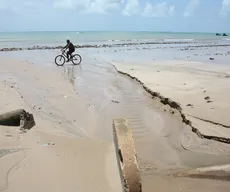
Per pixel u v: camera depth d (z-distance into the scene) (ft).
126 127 15.57
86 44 158.10
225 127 23.12
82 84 43.75
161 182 16.17
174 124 25.67
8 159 16.38
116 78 49.96
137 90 39.99
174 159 19.06
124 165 12.23
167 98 32.19
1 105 26.43
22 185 13.89
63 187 13.94
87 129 24.52
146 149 20.67
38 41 190.60
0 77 45.55
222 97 31.76
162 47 135.23
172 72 52.75
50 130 22.74
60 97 34.14
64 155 17.74
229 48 126.72
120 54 96.48
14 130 21.08
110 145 19.97
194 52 104.22
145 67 60.95
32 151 17.81
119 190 13.50
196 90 35.88
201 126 23.49
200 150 20.24
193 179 16.58
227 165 17.97
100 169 15.92
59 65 67.62
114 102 33.55
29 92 35.55
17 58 78.79
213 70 55.01
